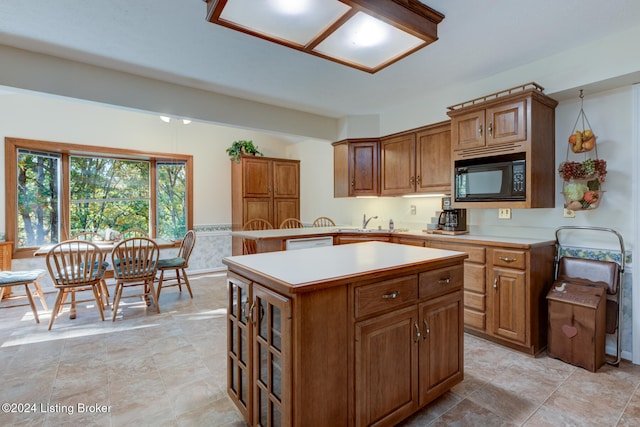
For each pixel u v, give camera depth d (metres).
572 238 2.63
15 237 3.89
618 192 2.40
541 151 2.54
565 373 2.16
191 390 1.96
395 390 1.56
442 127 3.29
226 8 1.45
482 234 3.22
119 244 3.15
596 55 2.27
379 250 2.11
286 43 1.74
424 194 3.54
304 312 1.26
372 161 4.09
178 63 2.59
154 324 3.07
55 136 4.08
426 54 2.47
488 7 1.84
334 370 1.35
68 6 1.82
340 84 3.08
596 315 2.17
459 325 1.90
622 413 1.74
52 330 2.90
